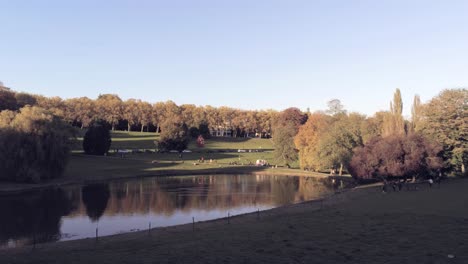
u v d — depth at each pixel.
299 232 34.38
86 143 137.12
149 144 181.62
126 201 66.50
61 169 89.25
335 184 89.94
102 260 26.70
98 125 141.75
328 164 106.06
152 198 69.88
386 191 64.94
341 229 34.88
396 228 34.22
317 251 27.88
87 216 53.75
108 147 140.50
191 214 55.09
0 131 83.12
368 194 63.31
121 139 190.75
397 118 92.31
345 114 125.00
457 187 64.44
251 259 26.23
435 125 83.88
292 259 26.09
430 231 32.59
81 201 66.19
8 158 81.62
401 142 78.25
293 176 110.69
